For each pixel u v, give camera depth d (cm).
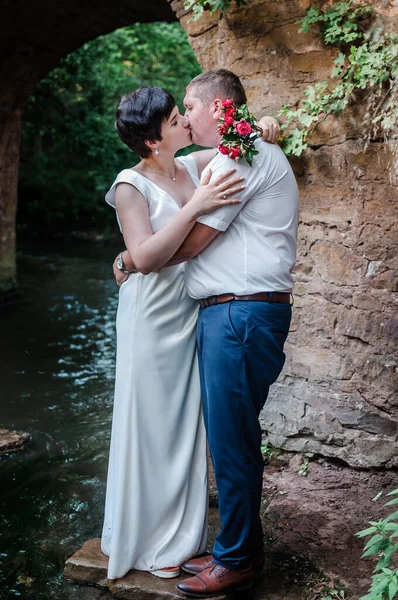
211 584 269
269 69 372
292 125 369
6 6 691
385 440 363
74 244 1305
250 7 370
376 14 337
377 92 339
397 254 351
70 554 311
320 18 343
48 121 1391
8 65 748
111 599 277
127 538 278
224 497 266
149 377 274
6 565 303
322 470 375
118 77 1446
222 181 248
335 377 371
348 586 277
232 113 246
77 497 365
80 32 751
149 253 253
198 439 286
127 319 277
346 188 358
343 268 364
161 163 274
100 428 462
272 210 255
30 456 417
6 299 824
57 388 543
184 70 1523
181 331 279
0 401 512
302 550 303
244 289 254
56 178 1405
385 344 358
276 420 390
